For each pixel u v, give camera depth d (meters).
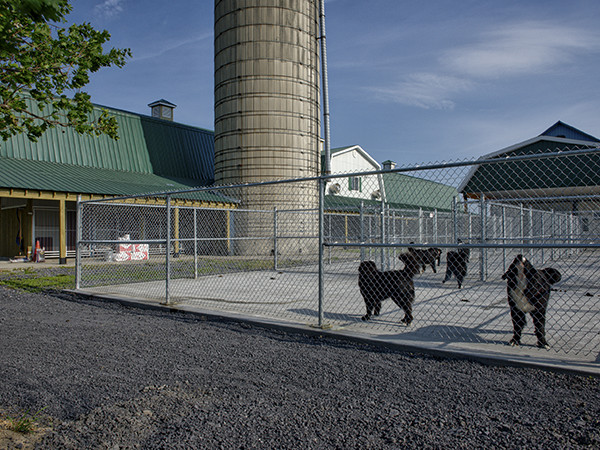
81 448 2.78
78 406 3.44
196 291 9.63
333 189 25.28
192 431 2.99
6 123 4.06
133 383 3.93
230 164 24.16
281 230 20.58
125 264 16.62
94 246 19.17
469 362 4.38
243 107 23.78
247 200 23.09
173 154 29.25
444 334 5.42
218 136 24.92
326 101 19.56
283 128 23.81
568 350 4.62
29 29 3.71
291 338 5.47
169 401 3.50
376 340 5.06
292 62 24.00
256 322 6.13
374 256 16.70
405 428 2.99
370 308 6.36
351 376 4.04
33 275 13.15
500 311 7.06
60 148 23.08
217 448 2.77
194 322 6.46
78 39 4.12
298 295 9.01
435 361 4.46
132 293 9.15
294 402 3.46
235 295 8.99
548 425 2.97
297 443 2.82
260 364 4.43
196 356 4.72
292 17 23.95
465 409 3.27
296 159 24.06
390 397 3.53
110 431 2.99
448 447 2.73
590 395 3.46
